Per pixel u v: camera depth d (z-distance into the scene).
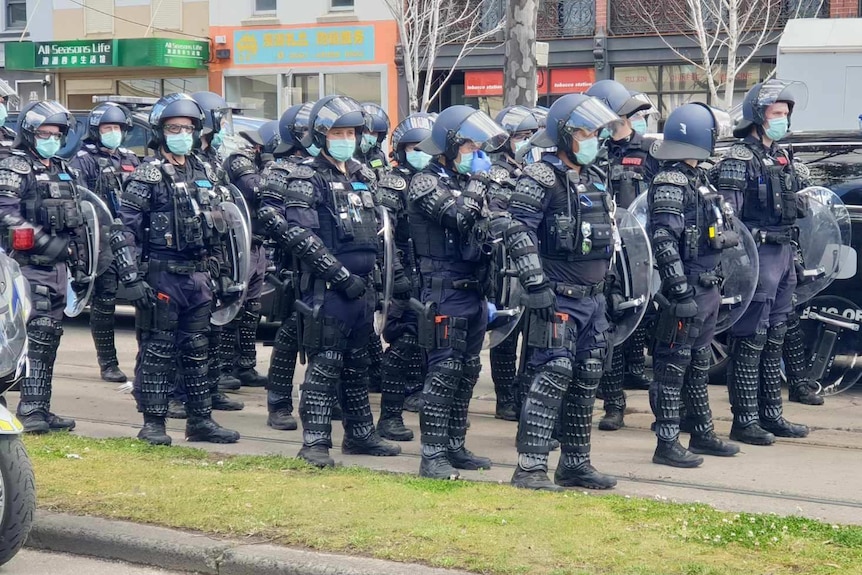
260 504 6.22
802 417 9.27
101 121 10.56
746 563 5.28
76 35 31.77
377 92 28.64
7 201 7.93
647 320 8.18
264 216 7.37
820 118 15.54
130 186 7.89
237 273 8.69
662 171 7.59
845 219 9.39
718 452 7.97
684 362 7.64
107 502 6.29
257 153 10.93
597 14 25.97
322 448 7.41
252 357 10.75
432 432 7.13
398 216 8.16
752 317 8.27
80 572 5.69
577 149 6.62
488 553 5.41
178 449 7.71
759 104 8.24
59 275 8.22
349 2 28.67
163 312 7.96
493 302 7.20
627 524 5.88
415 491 6.53
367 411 7.89
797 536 5.72
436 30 25.64
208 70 30.36
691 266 7.63
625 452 8.09
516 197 6.65
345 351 7.72
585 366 6.88
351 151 7.30
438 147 7.11
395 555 5.42
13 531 5.50
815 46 15.48
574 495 6.51
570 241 6.64
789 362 9.76
